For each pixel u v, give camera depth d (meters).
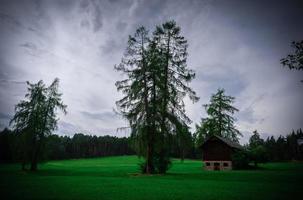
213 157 51.66
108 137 169.38
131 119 31.84
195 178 27.92
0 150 76.06
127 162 97.31
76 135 180.75
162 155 32.25
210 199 14.58
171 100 32.06
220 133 53.62
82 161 109.25
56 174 38.69
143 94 31.98
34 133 42.91
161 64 33.00
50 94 44.84
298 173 35.06
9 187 20.12
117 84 33.12
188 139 32.56
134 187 19.89
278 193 16.84
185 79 33.59
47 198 14.92
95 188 19.33
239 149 52.72
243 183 22.78
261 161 51.38
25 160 44.19
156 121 31.58
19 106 43.62
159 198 14.89
